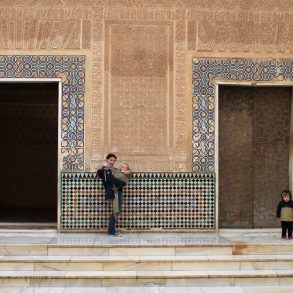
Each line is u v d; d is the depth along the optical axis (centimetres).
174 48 584
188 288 434
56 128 916
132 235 551
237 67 586
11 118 912
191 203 574
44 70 578
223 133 607
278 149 611
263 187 610
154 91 581
